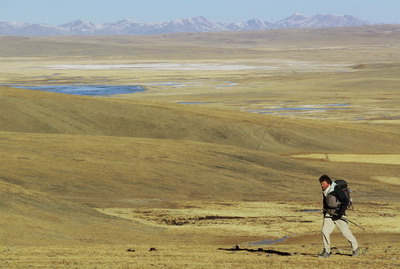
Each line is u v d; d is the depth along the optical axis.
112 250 23.12
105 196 52.19
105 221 36.34
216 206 47.84
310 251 23.36
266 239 32.06
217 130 100.94
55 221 33.50
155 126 101.69
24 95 106.25
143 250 23.39
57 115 100.44
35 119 97.56
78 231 32.09
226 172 64.44
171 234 34.12
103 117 102.44
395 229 36.28
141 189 55.44
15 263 18.36
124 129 100.19
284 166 70.31
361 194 58.56
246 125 102.62
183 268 17.33
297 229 36.59
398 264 18.12
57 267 17.45
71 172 58.03
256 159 71.44
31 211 34.38
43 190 52.56
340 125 107.62
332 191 19.75
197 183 59.31
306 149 95.25
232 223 39.16
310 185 62.28
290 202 51.28
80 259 19.48
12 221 31.33
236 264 18.23
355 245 20.17
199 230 35.62
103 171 59.50
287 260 19.23
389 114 137.38
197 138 98.81
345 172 70.19
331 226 19.98
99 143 72.56
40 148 66.44
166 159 66.94
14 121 95.62
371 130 105.94
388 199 56.16
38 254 21.20
